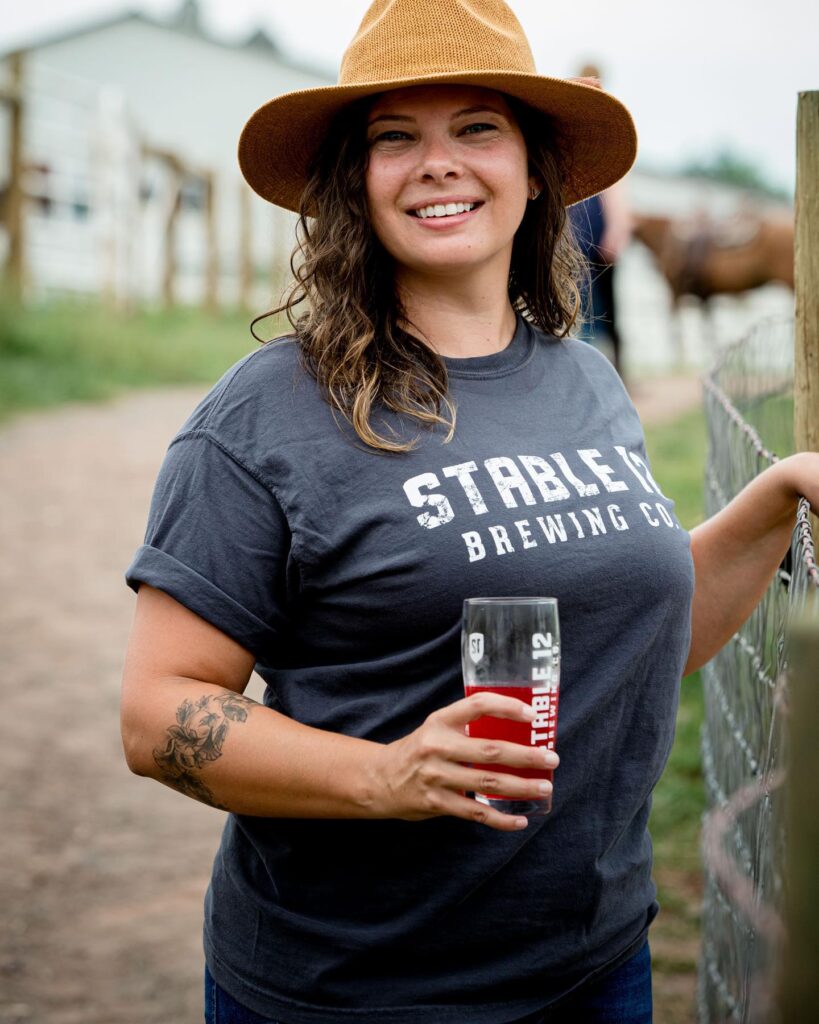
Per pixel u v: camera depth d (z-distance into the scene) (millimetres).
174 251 21219
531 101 2312
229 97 40094
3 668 6664
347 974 2053
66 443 11562
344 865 2066
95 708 6215
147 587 2064
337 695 2090
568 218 2561
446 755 1750
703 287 20188
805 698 1214
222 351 17016
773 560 2477
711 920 3059
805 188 2492
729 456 3188
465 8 2209
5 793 5262
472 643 1850
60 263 19969
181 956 4098
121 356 15297
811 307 2510
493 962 2068
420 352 2162
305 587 2059
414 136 2193
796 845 1209
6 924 4250
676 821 4664
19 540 8812
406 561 1986
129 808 5211
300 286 2234
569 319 2537
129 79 39719
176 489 2070
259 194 2520
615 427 2312
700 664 2531
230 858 2215
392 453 2037
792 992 1199
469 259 2180
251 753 1919
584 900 2082
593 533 2078
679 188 50594
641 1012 2217
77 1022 3693
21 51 16719
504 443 2127
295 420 2057
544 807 1825
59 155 20375
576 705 2057
